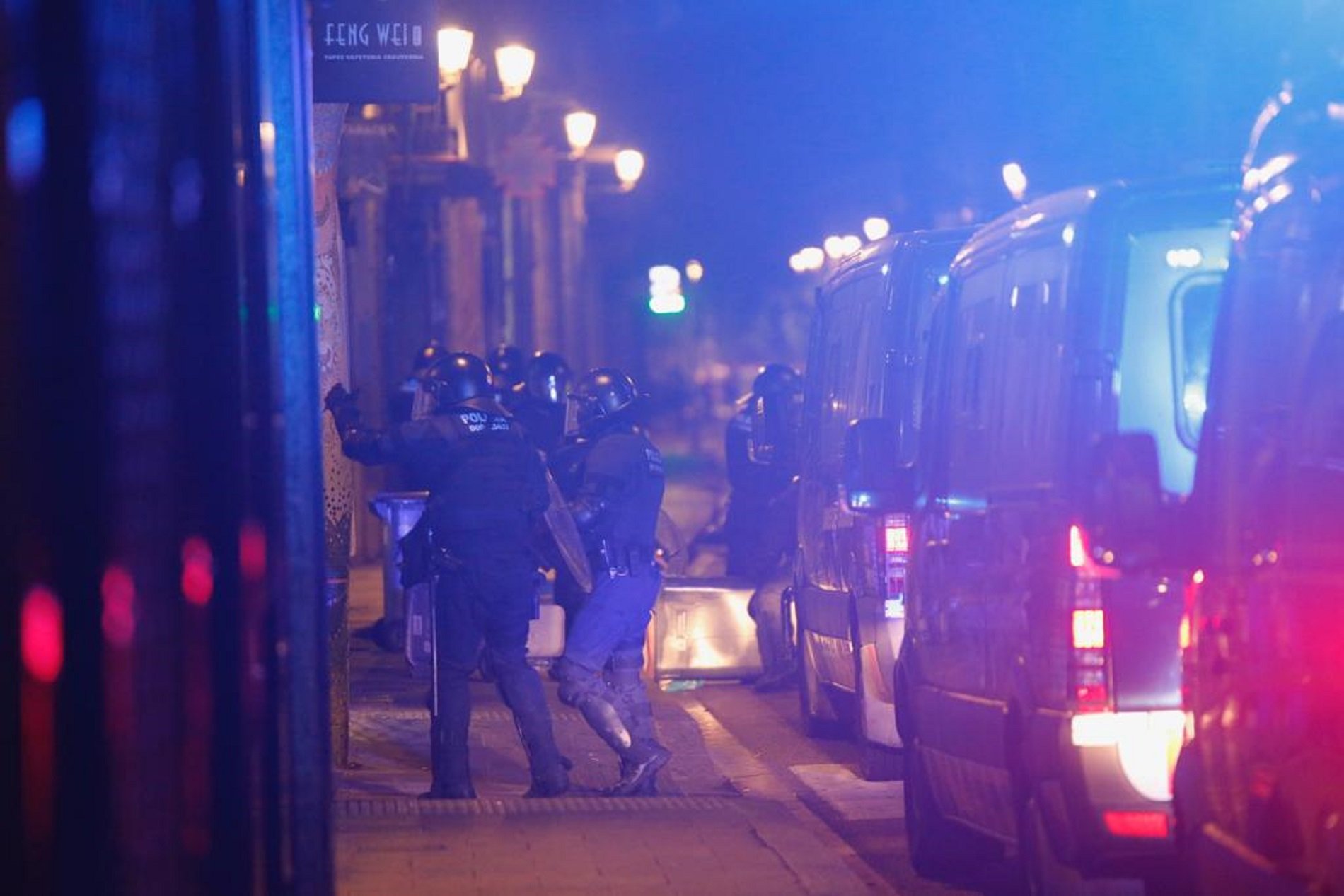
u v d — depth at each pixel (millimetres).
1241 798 21516
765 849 35531
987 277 32469
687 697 61062
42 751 10148
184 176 14000
